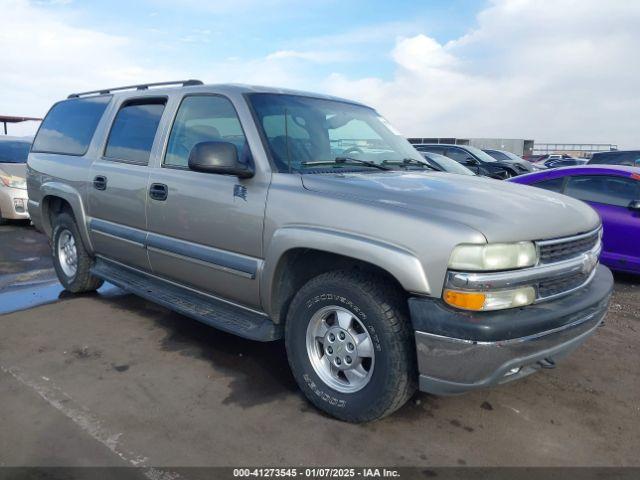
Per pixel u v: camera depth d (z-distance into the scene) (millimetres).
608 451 2842
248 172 3271
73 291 5250
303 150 3482
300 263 3270
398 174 3521
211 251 3572
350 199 2896
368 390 2852
